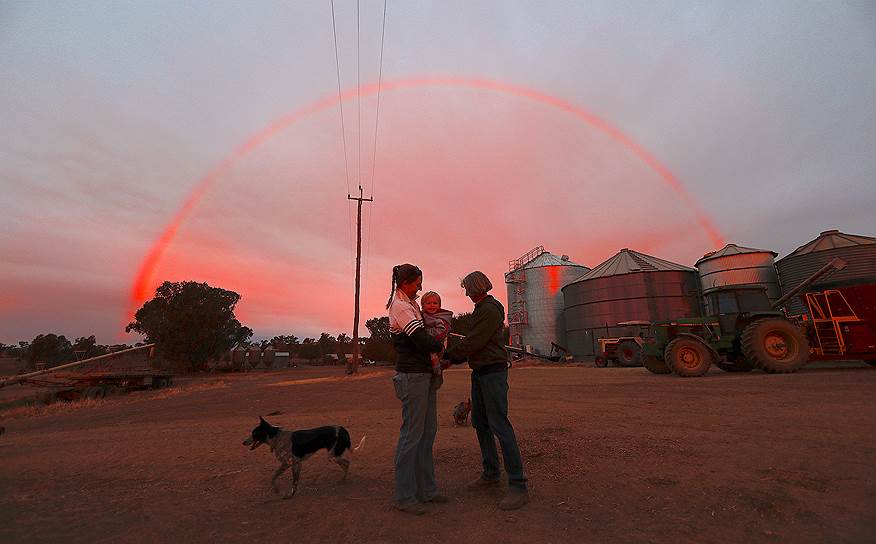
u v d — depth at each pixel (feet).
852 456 12.81
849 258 87.76
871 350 42.06
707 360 44.29
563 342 155.53
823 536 7.97
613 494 10.76
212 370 202.80
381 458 16.15
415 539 8.55
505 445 10.62
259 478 13.73
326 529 9.20
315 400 40.93
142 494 12.23
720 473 11.87
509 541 8.30
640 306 120.37
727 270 111.24
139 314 178.29
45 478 14.48
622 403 27.04
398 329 11.09
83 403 55.16
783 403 23.39
